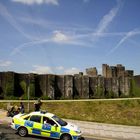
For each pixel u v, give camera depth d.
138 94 78.00
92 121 30.92
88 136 23.73
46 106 48.50
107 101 58.06
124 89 78.69
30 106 44.81
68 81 71.62
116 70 86.56
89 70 85.88
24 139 20.66
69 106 50.78
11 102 45.31
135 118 51.25
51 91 68.50
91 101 56.31
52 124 21.31
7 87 63.47
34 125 21.45
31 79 67.19
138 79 79.19
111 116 50.22
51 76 69.50
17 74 66.94
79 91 73.31
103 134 24.80
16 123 21.72
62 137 21.05
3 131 22.59
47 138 21.83
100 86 75.44
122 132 26.19
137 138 24.25
